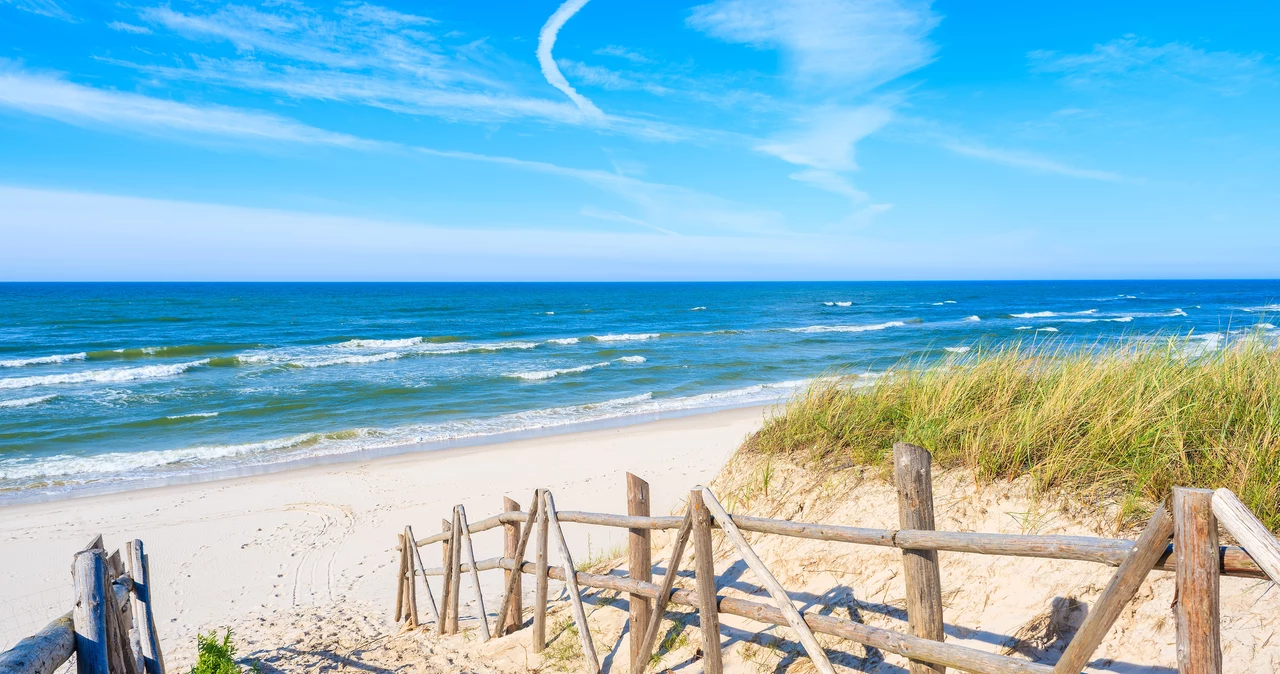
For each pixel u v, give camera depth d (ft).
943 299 362.74
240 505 43.32
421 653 20.29
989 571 13.35
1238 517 6.51
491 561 20.30
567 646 17.60
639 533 15.19
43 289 491.31
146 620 12.80
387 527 39.14
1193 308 235.40
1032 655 11.78
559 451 54.70
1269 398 15.81
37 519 41.01
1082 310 239.09
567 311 263.08
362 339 147.43
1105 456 15.05
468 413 72.54
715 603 13.08
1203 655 6.86
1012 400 19.97
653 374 98.07
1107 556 7.91
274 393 82.23
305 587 31.40
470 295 416.26
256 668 20.43
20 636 27.68
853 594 14.39
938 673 10.73
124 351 115.65
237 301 301.43
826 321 207.82
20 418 69.10
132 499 44.86
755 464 20.76
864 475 17.76
